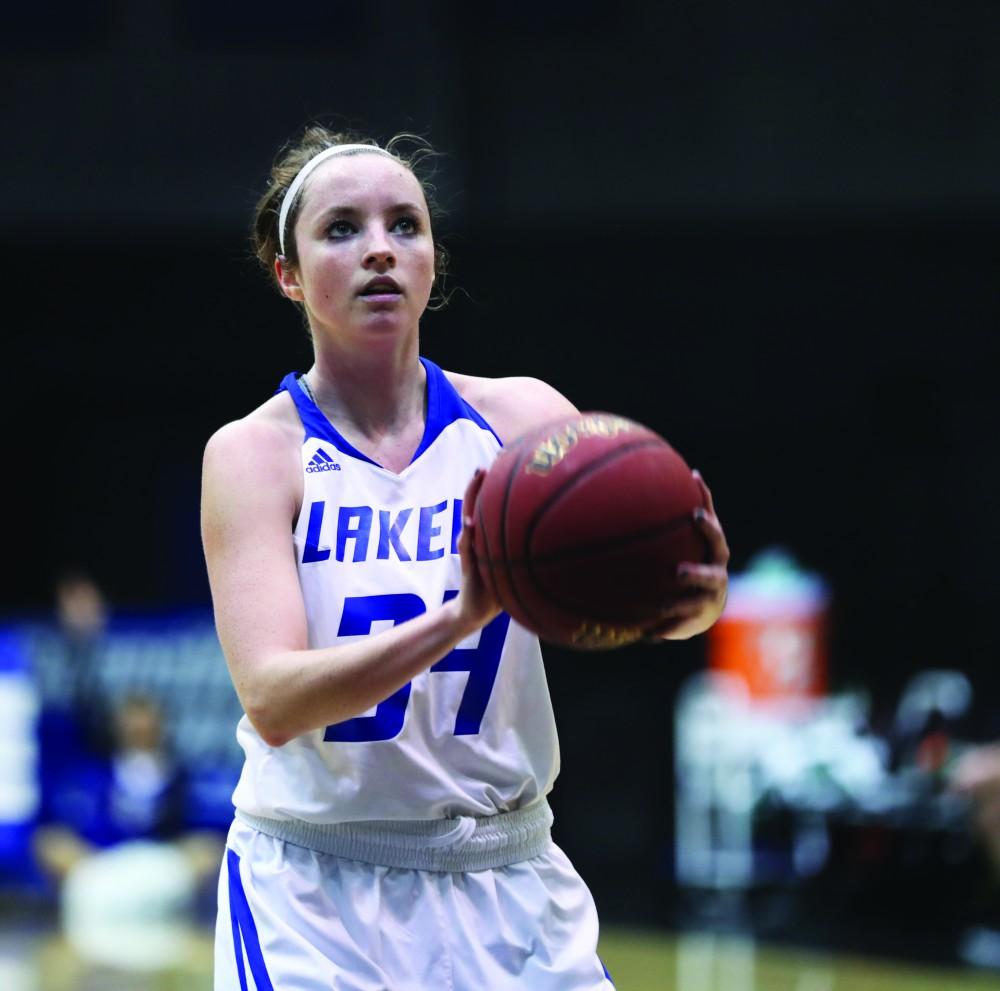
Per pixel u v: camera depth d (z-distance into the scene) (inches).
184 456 1732.3
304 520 287.3
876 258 1517.0
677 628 255.0
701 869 1198.9
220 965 295.7
